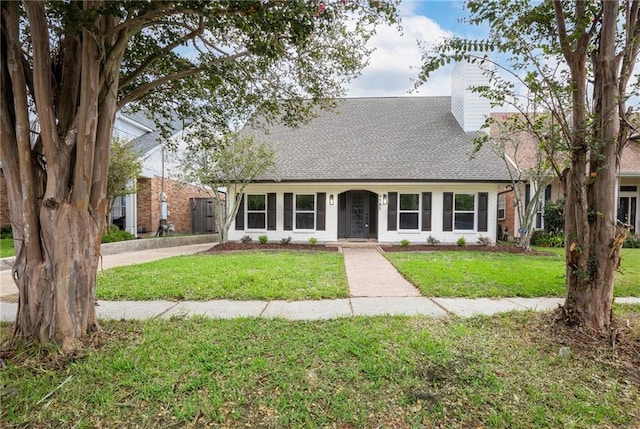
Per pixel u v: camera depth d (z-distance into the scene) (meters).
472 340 3.53
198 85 4.87
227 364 2.98
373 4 3.53
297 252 10.75
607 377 2.79
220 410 2.36
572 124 3.86
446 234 12.89
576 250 3.57
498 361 3.05
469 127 14.34
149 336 3.57
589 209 3.52
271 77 4.93
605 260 3.49
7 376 2.73
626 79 3.36
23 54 3.33
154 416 2.30
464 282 6.15
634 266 7.97
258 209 13.65
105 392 2.54
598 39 3.54
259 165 11.66
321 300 5.15
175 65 4.46
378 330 3.77
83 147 3.17
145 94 4.73
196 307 4.77
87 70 3.06
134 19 2.95
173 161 14.64
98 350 3.21
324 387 2.63
